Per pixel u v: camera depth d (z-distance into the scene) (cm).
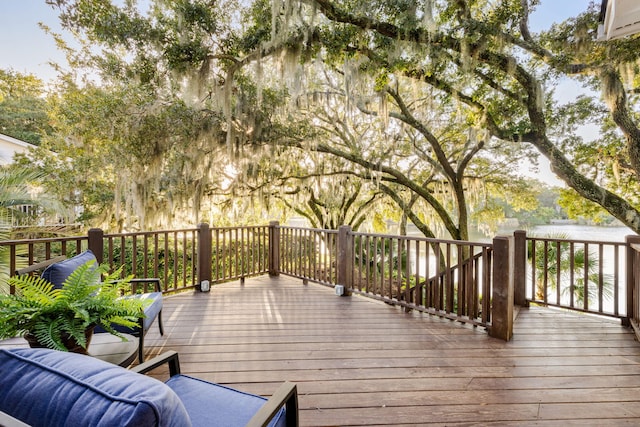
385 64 625
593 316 384
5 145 1148
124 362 212
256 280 560
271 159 782
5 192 531
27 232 673
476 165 1077
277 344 305
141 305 187
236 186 835
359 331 337
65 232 780
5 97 1306
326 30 583
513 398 219
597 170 849
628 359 275
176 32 586
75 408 69
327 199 1012
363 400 216
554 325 355
